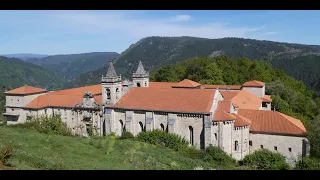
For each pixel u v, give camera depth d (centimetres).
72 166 3812
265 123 7094
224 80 16062
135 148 5806
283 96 13375
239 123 6894
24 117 9781
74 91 11112
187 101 7194
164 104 7369
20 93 9812
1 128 6650
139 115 7606
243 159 6362
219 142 6744
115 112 7969
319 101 14912
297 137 6606
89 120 8625
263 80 16125
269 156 5797
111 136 7094
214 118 6781
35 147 4794
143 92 8019
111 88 8106
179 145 6619
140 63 10338
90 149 5303
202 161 5838
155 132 6856
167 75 17250
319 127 6450
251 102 9412
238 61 18250
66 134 7381
